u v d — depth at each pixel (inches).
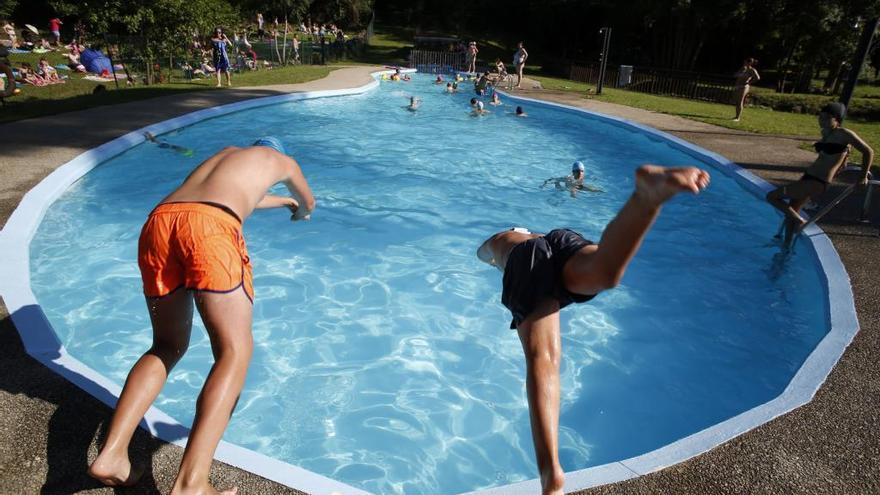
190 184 113.3
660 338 225.9
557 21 1595.7
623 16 1387.8
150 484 114.9
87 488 113.3
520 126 616.4
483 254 133.5
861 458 135.6
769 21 1204.5
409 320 230.4
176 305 108.3
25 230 245.9
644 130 568.7
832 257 259.4
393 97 773.3
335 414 175.3
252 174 116.2
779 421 148.5
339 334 217.8
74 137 395.5
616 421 179.3
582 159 484.7
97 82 762.8
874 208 332.8
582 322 236.4
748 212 366.0
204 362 192.1
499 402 185.5
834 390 162.6
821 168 285.7
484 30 1871.3
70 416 133.5
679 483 125.5
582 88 993.5
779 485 126.2
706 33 1312.7
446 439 167.6
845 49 1150.3
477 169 442.9
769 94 967.6
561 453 165.0
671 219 352.5
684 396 191.8
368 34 1692.9
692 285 269.1
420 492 148.3
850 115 908.0
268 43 1437.0
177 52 778.8
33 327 169.0
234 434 163.9
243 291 104.0
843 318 205.6
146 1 718.5
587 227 336.2
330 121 582.9
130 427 102.7
